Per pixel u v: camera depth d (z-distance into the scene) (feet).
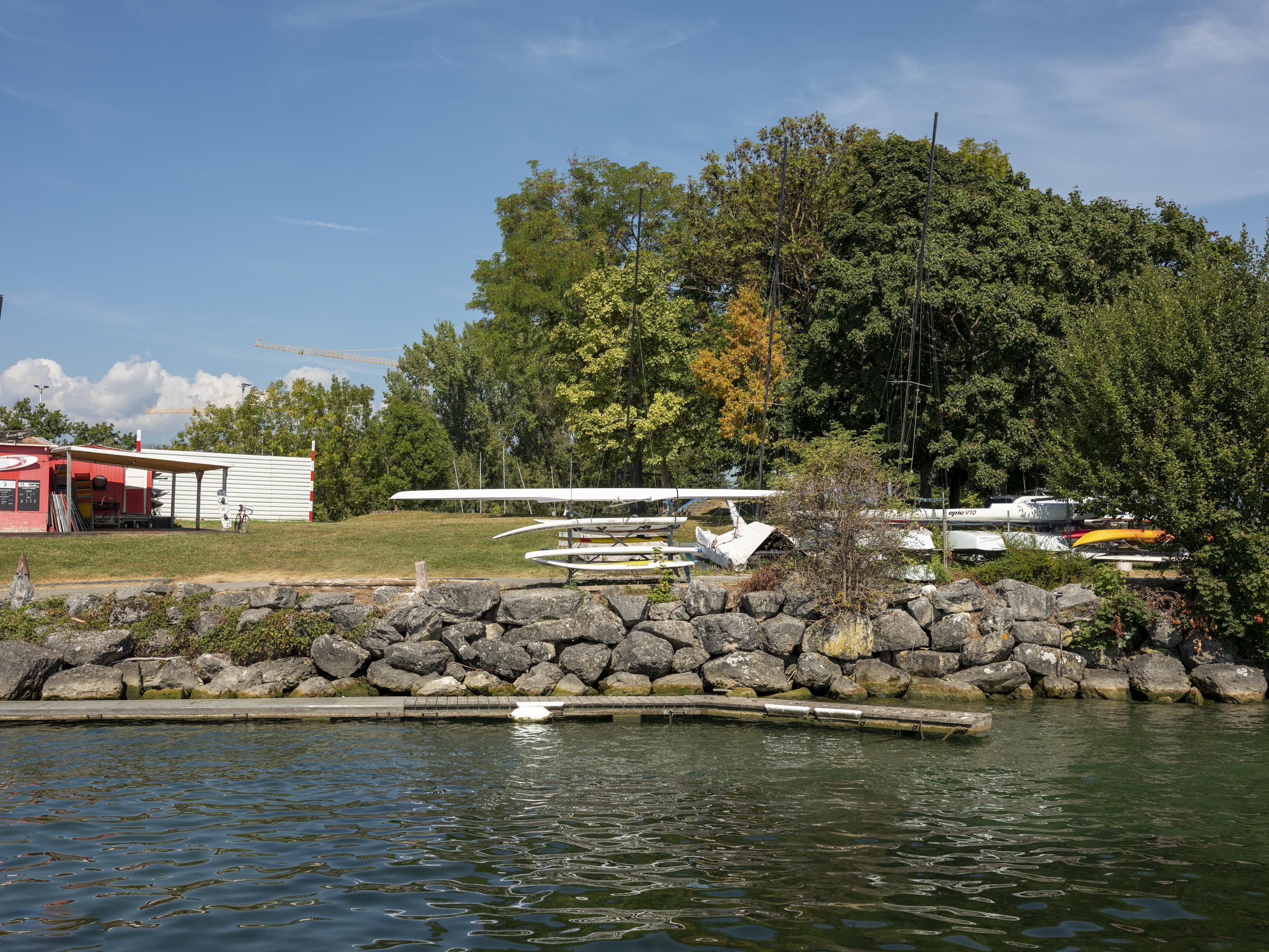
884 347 118.21
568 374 140.67
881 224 126.82
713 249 148.77
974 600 63.10
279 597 59.88
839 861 28.89
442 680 57.41
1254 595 61.26
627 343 133.39
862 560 62.59
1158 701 60.18
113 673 55.47
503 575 76.18
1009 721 53.16
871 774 40.68
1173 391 67.31
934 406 117.80
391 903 24.97
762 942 22.66
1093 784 38.96
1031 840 31.35
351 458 240.12
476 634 59.41
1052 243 124.98
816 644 61.26
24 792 36.22
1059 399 97.19
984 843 30.99
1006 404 116.06
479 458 233.76
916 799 36.45
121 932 22.81
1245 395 64.85
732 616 61.00
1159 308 69.51
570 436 213.66
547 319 158.92
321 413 246.88
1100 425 69.36
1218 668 60.70
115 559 76.95
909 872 27.99
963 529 80.74
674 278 149.38
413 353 250.78
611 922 23.81
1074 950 22.52
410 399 248.52
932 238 119.44
